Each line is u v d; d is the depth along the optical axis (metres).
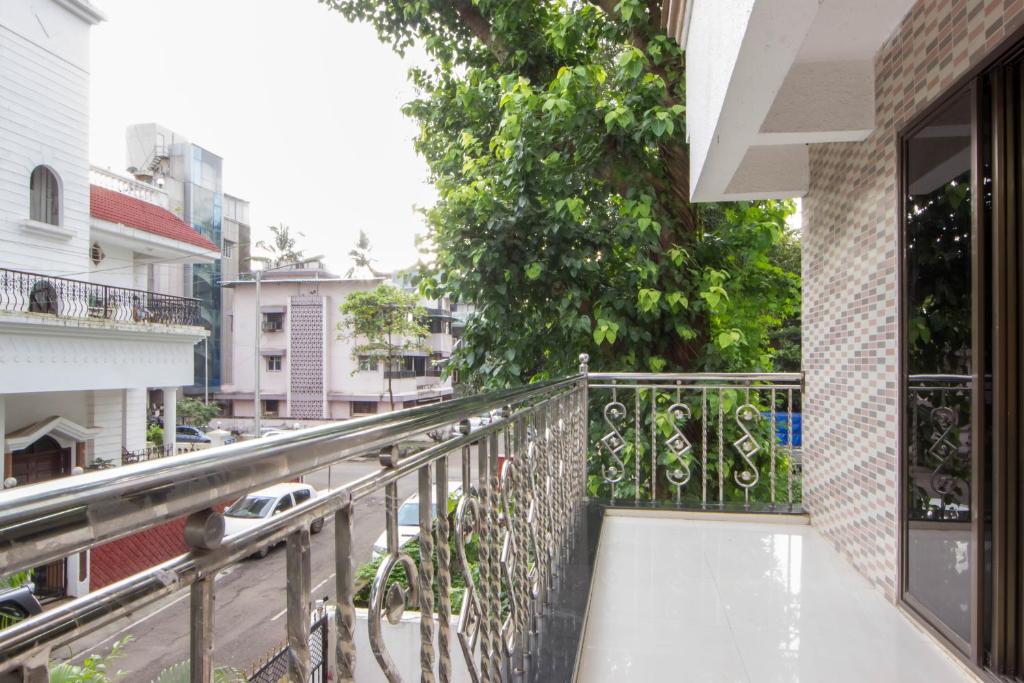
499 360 5.59
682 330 5.04
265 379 30.19
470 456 1.43
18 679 0.41
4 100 9.62
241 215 38.12
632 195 5.14
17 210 9.89
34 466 10.12
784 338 11.24
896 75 2.48
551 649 1.97
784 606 2.62
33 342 9.31
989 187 1.90
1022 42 1.71
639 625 2.46
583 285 5.24
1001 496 1.84
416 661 1.12
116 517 0.47
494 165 5.46
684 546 3.39
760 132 2.70
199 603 0.58
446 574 1.25
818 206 3.50
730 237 5.70
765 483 5.58
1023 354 1.83
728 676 2.08
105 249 12.63
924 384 2.30
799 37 1.77
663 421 4.43
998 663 1.87
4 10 9.55
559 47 5.54
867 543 2.85
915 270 2.37
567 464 3.21
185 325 12.63
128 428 12.04
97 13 11.07
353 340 29.05
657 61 5.14
